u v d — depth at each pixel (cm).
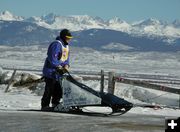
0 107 1330
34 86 2092
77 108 1185
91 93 1166
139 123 994
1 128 864
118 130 877
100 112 1256
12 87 2170
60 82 1199
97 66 19612
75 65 19400
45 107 1218
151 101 1927
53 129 872
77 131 856
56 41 1228
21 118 998
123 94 1983
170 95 1981
